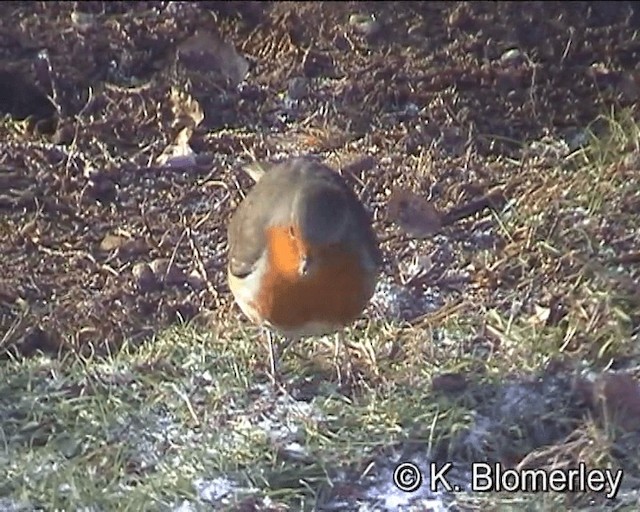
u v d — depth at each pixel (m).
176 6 15.22
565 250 11.78
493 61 14.38
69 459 9.73
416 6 15.20
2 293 11.45
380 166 13.03
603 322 10.88
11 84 14.09
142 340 10.98
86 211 12.55
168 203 12.66
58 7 15.27
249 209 10.17
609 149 12.93
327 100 13.98
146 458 9.77
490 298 11.35
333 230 9.63
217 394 10.29
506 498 9.45
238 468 9.62
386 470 9.69
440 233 12.20
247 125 13.74
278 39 14.77
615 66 14.27
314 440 9.84
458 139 13.38
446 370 10.46
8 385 10.39
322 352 10.75
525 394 10.26
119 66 14.45
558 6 15.07
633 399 10.02
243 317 11.13
